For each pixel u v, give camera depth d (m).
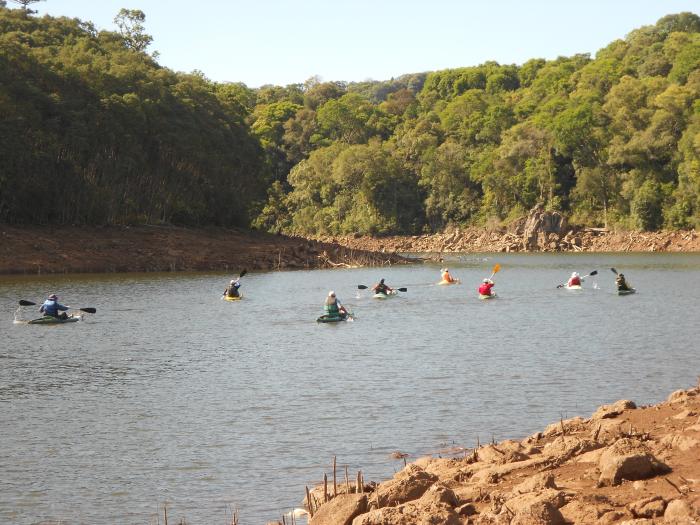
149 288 65.00
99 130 90.69
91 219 90.88
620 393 25.27
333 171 155.12
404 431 21.39
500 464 16.64
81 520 16.03
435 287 66.88
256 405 24.66
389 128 184.75
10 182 82.31
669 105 128.38
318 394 25.92
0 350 35.81
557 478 15.19
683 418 18.47
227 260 88.56
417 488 14.90
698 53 143.75
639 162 130.62
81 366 31.77
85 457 19.78
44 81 90.00
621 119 135.62
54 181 86.38
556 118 139.50
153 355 34.25
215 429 22.03
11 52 86.81
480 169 148.25
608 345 34.62
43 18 111.56
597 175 134.00
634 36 198.50
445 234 146.38
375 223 150.75
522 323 42.72
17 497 17.23
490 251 134.00
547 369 29.31
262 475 18.30
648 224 127.75
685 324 41.06
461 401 24.52
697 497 12.91
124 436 21.53
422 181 153.75
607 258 106.56
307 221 156.75
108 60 103.62
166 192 100.31
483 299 56.09
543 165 142.50
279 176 178.75
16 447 20.66
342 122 180.12
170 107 100.81
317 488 16.61
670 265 90.62
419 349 34.62
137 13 129.12
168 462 19.33
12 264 76.81
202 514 16.20
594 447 16.86
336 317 44.66
